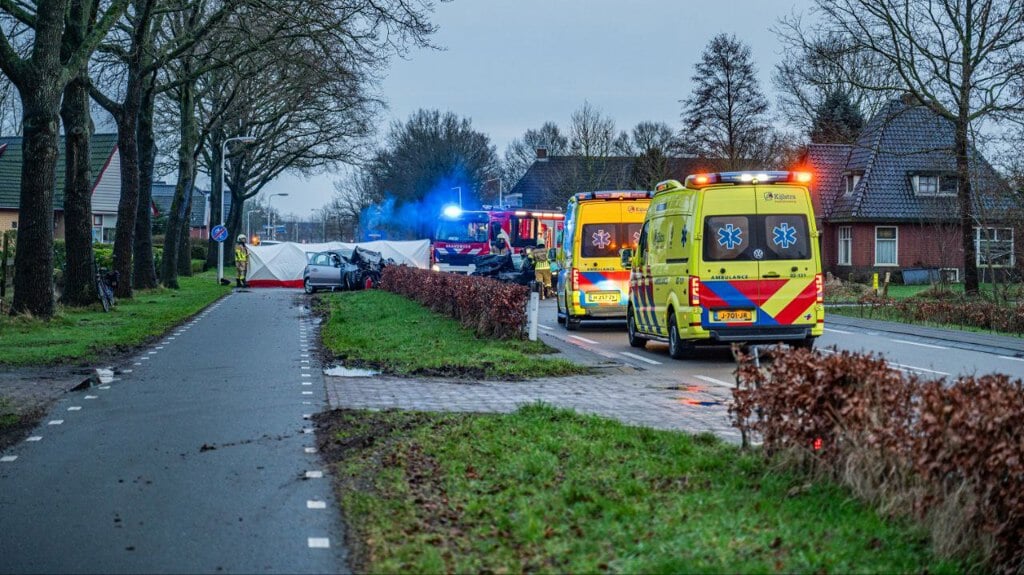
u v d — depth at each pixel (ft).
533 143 334.44
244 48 108.78
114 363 54.24
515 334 62.64
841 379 22.52
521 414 33.91
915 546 18.65
